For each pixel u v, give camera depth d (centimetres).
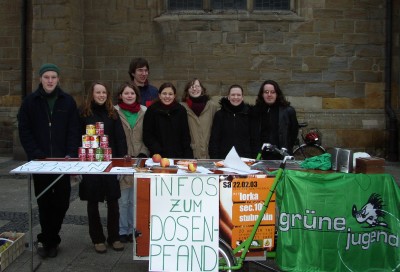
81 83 1063
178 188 396
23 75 1118
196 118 550
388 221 413
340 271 410
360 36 1033
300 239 410
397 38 1033
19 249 491
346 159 425
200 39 1042
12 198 730
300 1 1029
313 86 1038
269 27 1034
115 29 1055
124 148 513
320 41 1032
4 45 1138
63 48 1007
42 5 1009
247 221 404
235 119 535
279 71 1039
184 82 1050
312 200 409
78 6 1041
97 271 458
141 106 562
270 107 551
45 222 488
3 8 1132
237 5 1052
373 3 1030
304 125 952
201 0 1055
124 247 522
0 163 1038
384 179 415
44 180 482
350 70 1038
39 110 480
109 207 510
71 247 522
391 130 1020
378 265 414
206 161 479
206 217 396
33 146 479
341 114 1038
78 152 480
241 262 398
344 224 409
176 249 396
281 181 413
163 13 1055
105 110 513
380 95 1043
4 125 1144
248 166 436
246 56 1040
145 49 1054
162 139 526
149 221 404
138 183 401
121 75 1059
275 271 435
